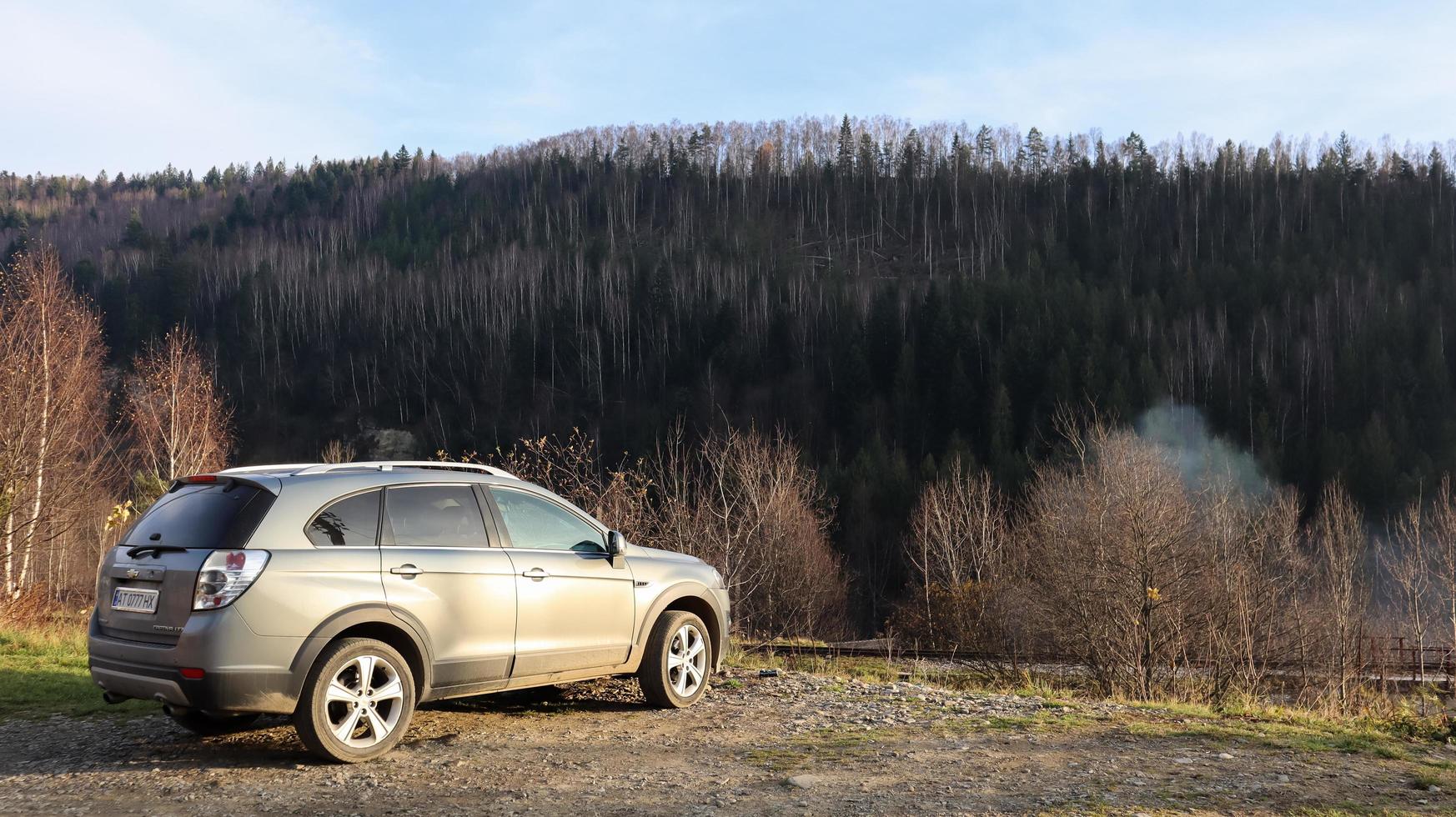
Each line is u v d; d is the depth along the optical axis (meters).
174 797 4.78
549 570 6.40
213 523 5.28
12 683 7.85
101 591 5.64
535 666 6.26
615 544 6.80
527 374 103.06
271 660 5.10
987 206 176.75
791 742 5.98
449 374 106.50
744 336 106.88
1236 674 16.52
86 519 22.25
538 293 124.81
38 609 16.92
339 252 149.38
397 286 125.94
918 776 5.14
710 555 17.14
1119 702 7.92
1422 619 25.50
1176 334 94.88
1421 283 100.88
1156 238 143.12
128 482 24.66
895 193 183.25
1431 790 4.86
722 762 5.46
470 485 6.29
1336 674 17.44
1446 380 80.25
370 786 4.95
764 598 26.00
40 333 20.80
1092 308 94.06
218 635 4.97
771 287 122.25
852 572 48.28
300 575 5.25
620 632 6.78
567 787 4.93
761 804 4.63
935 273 152.88
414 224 172.62
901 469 59.53
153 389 31.23
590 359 106.56
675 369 103.69
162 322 108.81
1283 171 155.38
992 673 17.81
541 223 172.12
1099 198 167.50
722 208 185.50
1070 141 186.62
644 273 119.69
